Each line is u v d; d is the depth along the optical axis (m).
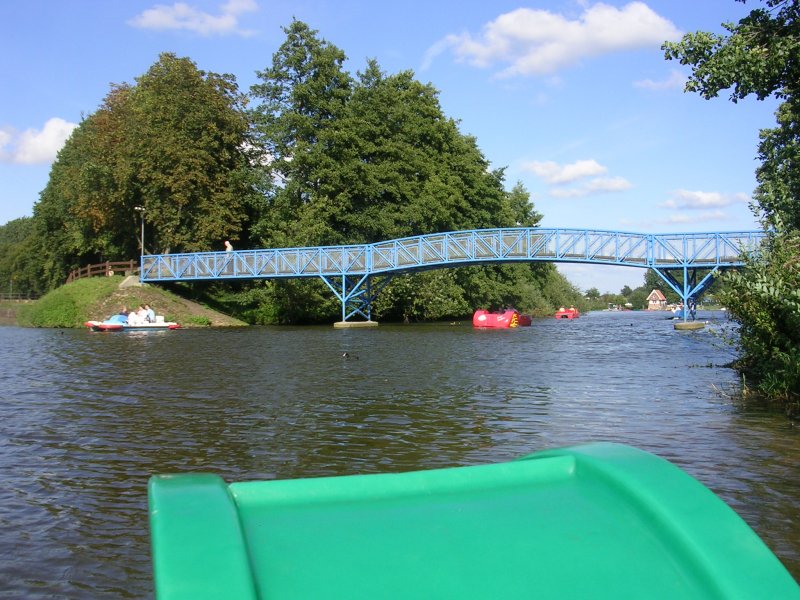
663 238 38.06
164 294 42.25
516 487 1.64
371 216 48.28
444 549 1.37
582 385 12.59
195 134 44.69
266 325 42.88
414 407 10.14
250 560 1.25
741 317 12.07
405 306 49.09
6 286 82.38
